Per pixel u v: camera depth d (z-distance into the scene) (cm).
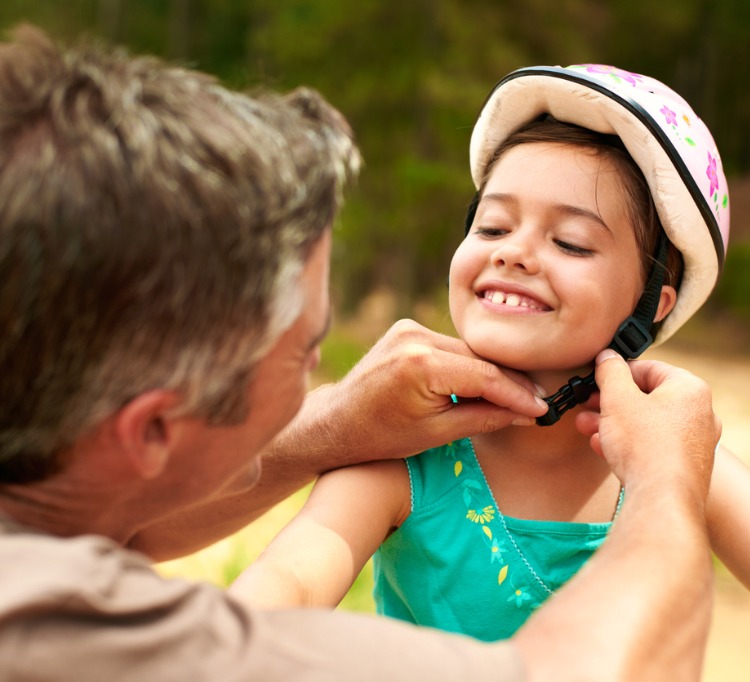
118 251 80
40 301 79
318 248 100
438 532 146
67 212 79
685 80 1959
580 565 145
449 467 148
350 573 135
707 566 99
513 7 1316
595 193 142
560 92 144
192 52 1841
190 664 78
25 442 85
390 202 1334
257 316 89
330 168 98
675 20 1750
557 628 89
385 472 145
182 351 86
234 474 106
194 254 83
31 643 74
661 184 141
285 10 1415
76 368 82
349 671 81
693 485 111
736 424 829
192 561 384
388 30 1321
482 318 143
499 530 145
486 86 1273
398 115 1320
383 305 1578
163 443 93
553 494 149
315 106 105
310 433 144
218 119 89
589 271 139
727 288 1555
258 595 122
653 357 1309
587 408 144
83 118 83
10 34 94
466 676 83
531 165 144
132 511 102
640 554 97
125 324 82
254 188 87
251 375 94
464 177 1284
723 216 151
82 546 79
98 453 91
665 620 90
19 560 77
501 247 142
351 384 142
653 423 120
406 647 85
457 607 145
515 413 137
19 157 80
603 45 1662
